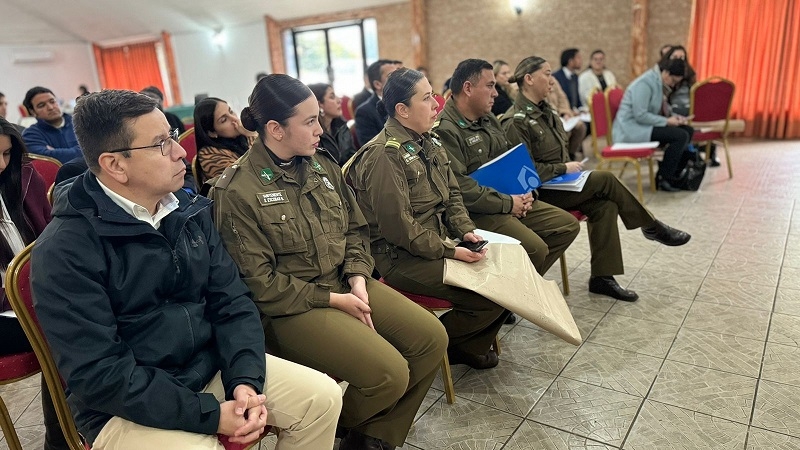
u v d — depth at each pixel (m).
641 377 1.82
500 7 7.24
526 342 2.11
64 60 10.61
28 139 3.40
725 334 2.05
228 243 1.30
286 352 1.33
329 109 2.96
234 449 1.07
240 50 9.49
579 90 5.79
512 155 2.04
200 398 1.02
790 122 6.00
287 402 1.13
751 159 5.12
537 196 2.35
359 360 1.28
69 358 0.96
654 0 6.36
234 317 1.20
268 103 1.30
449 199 1.87
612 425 1.59
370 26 8.53
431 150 1.79
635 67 6.52
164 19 9.32
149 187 1.06
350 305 1.36
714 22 6.17
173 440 0.99
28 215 1.66
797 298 2.29
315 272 1.41
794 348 1.92
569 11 6.84
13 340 1.33
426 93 1.68
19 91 10.08
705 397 1.69
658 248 2.99
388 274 1.75
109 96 1.02
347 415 1.34
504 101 3.69
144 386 0.99
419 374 1.42
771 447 1.46
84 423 1.09
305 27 8.97
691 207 3.71
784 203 3.62
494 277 1.62
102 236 1.04
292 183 1.38
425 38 7.81
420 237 1.64
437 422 1.66
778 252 2.79
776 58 5.93
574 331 1.69
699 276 2.58
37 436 1.72
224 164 2.15
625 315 2.26
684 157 4.12
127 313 1.07
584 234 3.35
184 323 1.11
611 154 3.92
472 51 7.60
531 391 1.78
